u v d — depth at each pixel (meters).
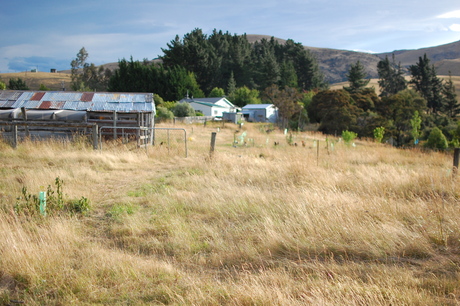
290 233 5.41
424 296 3.51
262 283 3.95
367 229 5.30
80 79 101.94
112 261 4.64
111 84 72.00
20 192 8.02
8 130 17.17
